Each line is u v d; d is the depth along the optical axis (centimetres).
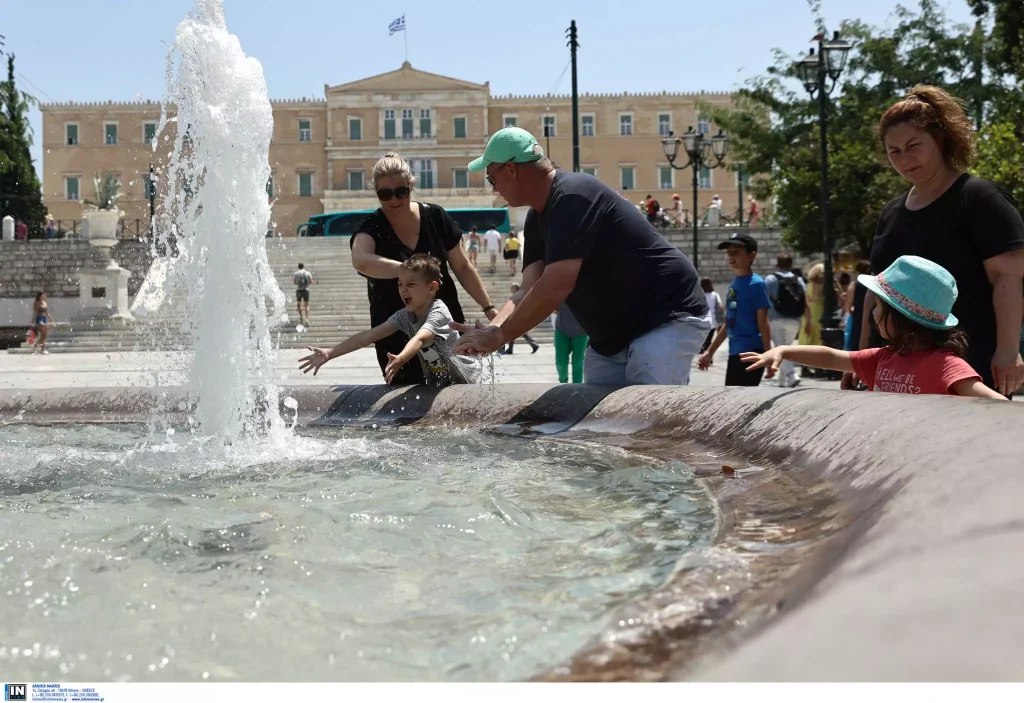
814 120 2672
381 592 142
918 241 326
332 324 2550
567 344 720
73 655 117
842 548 121
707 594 123
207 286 396
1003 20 1981
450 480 239
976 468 124
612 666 101
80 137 6512
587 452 286
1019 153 1282
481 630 122
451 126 6588
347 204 6481
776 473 218
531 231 392
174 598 139
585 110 6662
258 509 203
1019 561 84
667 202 6656
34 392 434
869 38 2691
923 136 319
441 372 428
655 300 371
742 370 664
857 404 216
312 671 111
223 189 405
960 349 284
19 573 152
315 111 6600
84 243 3291
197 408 387
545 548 166
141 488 238
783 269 1098
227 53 418
